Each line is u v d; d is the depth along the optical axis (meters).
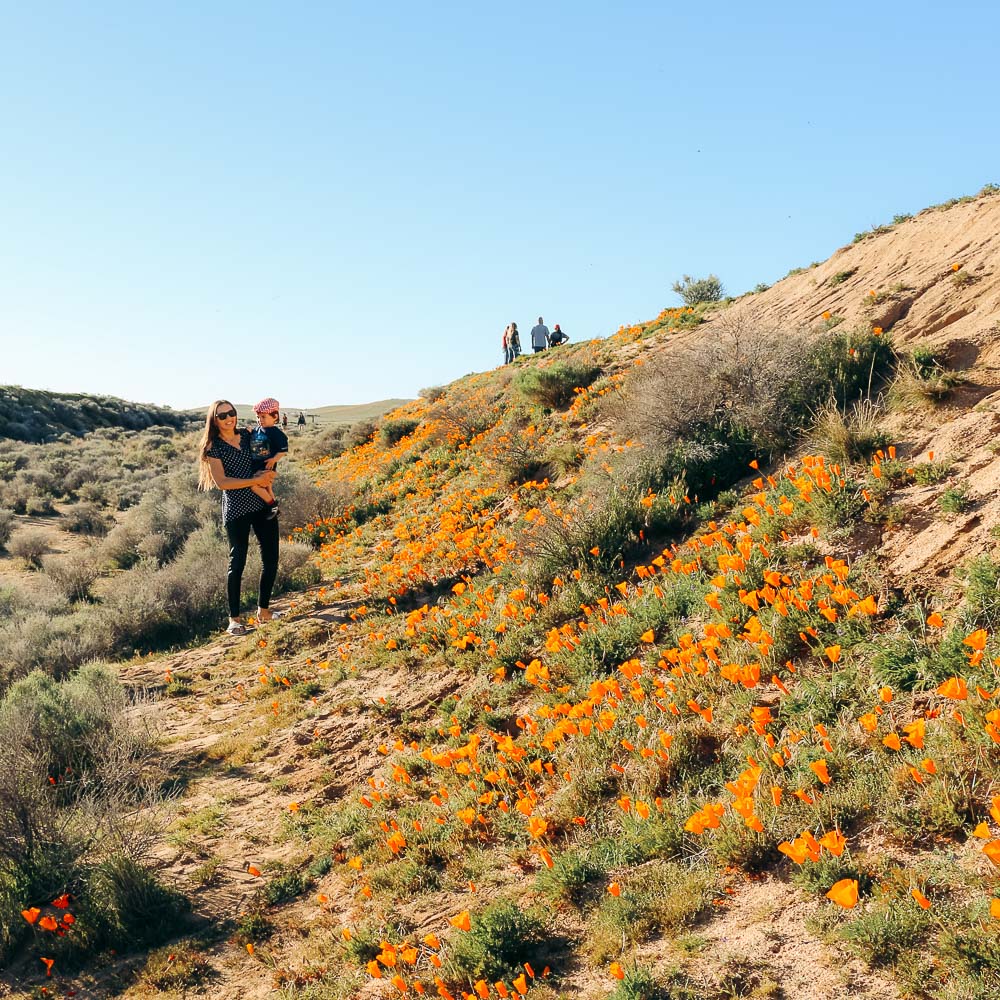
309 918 4.50
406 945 3.70
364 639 9.17
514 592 7.38
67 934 4.68
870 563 5.00
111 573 18.27
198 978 4.18
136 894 4.83
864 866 3.07
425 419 21.72
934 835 3.08
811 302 11.05
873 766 3.55
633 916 3.38
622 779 4.41
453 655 7.29
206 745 7.38
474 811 4.62
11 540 21.27
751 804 3.05
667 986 2.87
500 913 3.55
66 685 8.07
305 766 6.48
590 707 4.48
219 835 5.68
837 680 4.16
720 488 7.77
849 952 2.71
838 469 6.14
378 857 4.79
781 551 5.59
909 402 6.79
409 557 10.71
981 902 2.62
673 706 4.34
